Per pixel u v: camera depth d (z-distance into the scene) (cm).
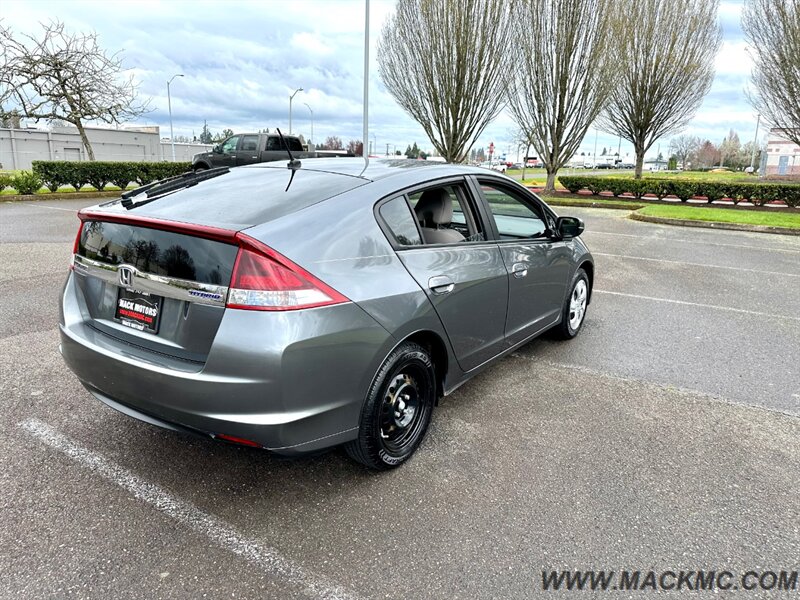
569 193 2506
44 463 288
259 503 262
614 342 502
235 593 207
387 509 259
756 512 260
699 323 565
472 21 2122
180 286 237
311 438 242
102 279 270
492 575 218
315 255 242
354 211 269
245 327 223
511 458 304
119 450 303
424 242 304
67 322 282
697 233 1312
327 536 239
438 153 2347
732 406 373
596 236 1230
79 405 352
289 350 224
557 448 315
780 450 316
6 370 400
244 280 225
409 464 297
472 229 348
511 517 254
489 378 416
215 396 224
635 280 772
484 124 2289
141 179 2148
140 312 257
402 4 2180
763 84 1998
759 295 692
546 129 2347
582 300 512
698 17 2525
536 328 425
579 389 398
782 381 417
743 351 482
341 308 240
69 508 253
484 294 335
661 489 277
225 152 2041
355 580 214
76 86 2492
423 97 2262
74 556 223
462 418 350
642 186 2228
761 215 1599
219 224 238
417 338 297
